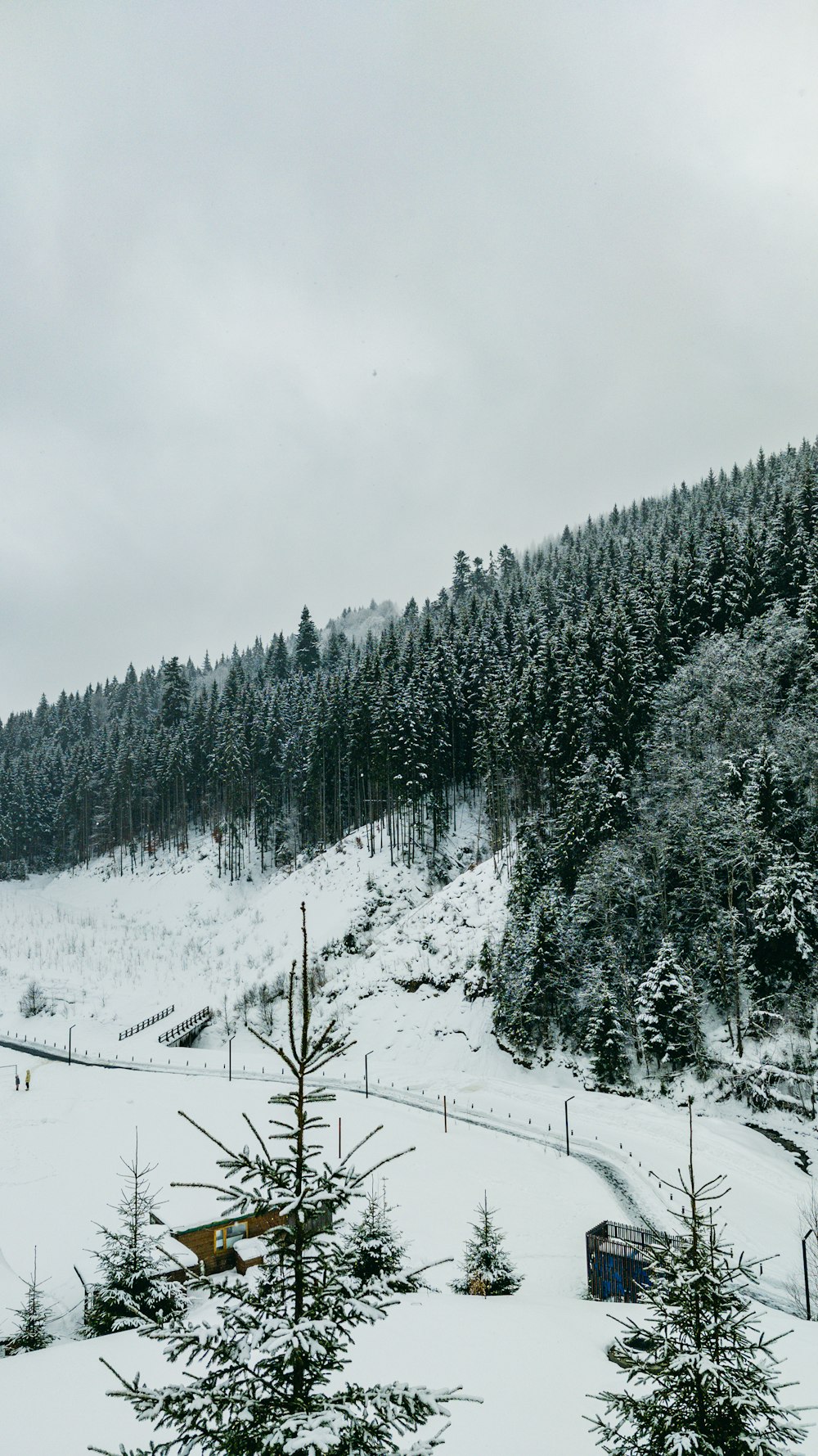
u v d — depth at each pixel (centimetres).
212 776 11919
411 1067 6172
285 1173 647
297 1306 606
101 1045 7156
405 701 9031
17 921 10444
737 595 7600
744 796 5484
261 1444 532
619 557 11606
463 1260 2872
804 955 4600
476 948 6888
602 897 5734
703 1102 4641
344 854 9269
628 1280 2591
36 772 14412
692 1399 727
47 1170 3897
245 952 8438
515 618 10869
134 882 11344
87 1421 1330
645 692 7106
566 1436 1239
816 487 9025
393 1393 573
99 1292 1944
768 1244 3020
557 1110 4941
